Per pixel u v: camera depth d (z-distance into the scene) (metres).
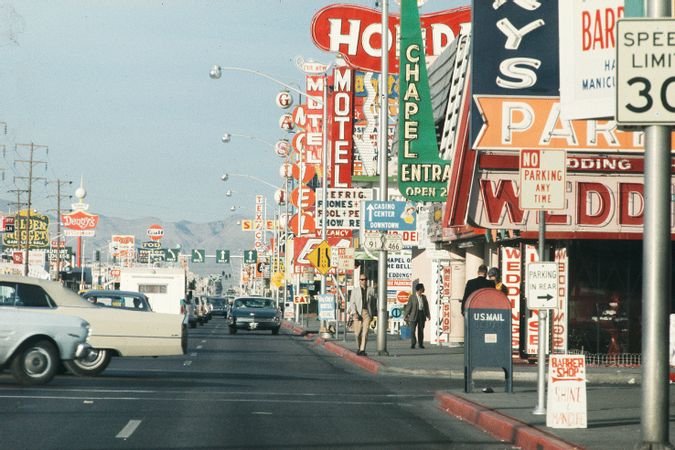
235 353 47.41
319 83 79.44
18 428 18.64
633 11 14.92
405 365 36.53
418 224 58.44
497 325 25.78
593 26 18.59
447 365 36.66
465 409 22.38
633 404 23.11
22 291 28.78
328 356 47.09
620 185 37.19
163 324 30.28
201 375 32.50
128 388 26.83
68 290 29.50
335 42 56.31
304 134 81.81
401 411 23.33
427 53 59.31
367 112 75.00
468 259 50.12
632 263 38.81
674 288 37.81
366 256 67.62
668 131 14.19
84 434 18.02
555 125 35.88
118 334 29.92
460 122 39.72
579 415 18.41
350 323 75.56
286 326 98.12
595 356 38.03
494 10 35.56
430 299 59.56
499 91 35.62
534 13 35.62
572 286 38.78
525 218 37.00
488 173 37.00
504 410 21.50
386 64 43.72
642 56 13.80
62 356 26.88
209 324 109.44
